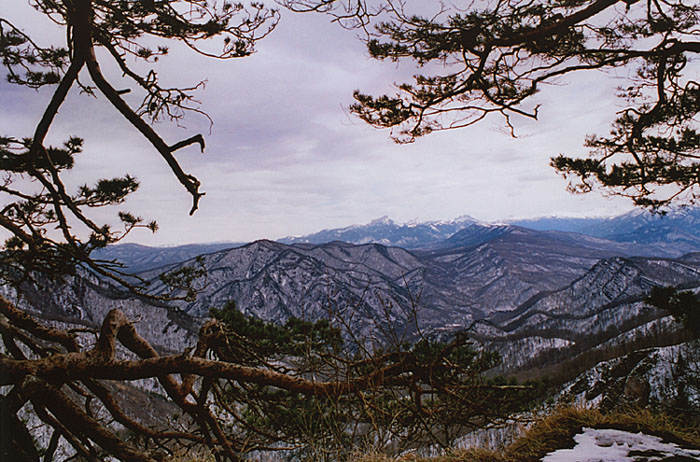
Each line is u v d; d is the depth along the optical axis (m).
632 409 4.50
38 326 4.89
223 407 5.37
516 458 3.79
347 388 4.25
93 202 8.12
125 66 7.27
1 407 3.70
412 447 4.09
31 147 6.88
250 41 7.38
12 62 7.57
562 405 4.59
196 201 6.88
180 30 7.07
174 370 4.49
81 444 4.38
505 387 4.30
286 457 4.48
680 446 3.86
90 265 7.43
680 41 9.48
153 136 6.59
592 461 3.60
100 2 6.56
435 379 4.33
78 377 4.27
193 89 7.29
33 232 6.88
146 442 4.93
